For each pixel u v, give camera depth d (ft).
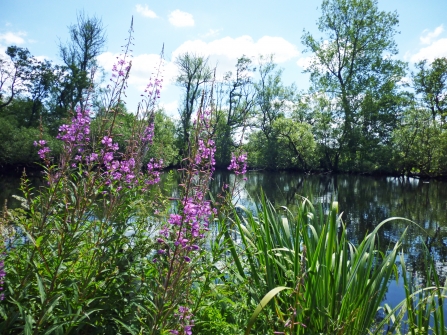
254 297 12.38
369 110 140.97
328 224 13.15
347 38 148.15
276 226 14.37
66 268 9.11
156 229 11.72
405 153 143.43
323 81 151.33
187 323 8.26
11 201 46.26
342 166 157.58
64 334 8.52
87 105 10.87
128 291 9.68
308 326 11.29
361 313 11.85
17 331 9.23
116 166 10.56
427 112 147.74
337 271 12.39
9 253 9.66
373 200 77.82
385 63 146.72
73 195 10.08
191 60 137.08
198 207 8.84
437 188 106.73
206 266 10.72
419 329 12.52
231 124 170.40
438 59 163.73
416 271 30.71
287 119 156.66
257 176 138.00
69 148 10.28
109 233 10.14
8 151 102.63
